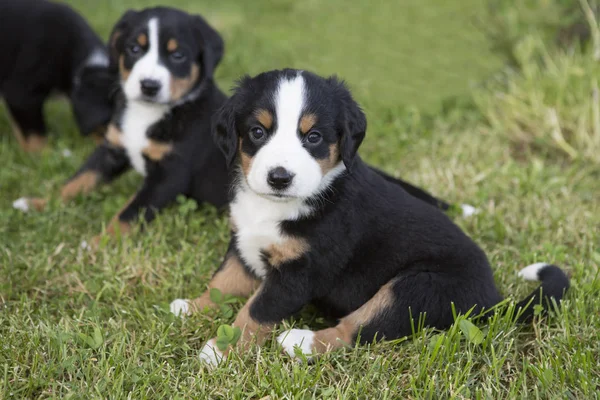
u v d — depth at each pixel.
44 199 1.55
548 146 1.75
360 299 1.31
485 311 1.28
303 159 1.25
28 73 1.71
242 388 1.21
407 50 2.28
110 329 1.28
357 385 1.21
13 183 1.60
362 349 1.26
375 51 2.28
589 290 1.34
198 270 1.40
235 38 2.36
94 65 1.69
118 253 1.42
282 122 1.25
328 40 2.38
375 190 1.32
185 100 1.51
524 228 1.52
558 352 1.25
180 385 1.21
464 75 2.08
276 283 1.29
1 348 1.23
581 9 2.17
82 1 2.61
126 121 1.52
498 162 1.72
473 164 1.70
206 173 1.51
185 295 1.37
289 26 2.53
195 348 1.28
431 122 1.86
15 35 1.70
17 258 1.40
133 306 1.33
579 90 1.82
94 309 1.30
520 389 1.23
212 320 1.31
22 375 1.21
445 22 2.51
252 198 1.30
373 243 1.30
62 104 1.90
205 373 1.23
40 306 1.33
